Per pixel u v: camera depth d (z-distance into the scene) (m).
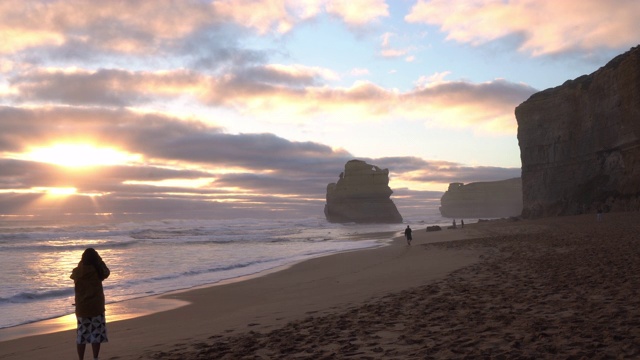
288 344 7.57
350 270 22.75
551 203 74.88
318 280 19.62
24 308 15.67
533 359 5.36
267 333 8.83
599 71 66.62
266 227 118.38
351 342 7.27
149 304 15.70
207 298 16.52
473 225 81.00
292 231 91.38
